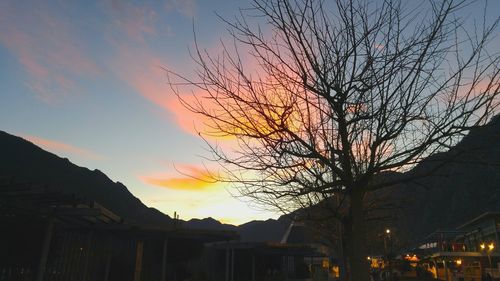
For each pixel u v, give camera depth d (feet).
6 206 33.22
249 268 97.91
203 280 76.28
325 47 18.07
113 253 61.87
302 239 126.93
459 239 196.34
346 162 19.10
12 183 29.99
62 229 46.78
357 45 17.71
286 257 110.11
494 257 144.56
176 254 72.64
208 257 88.89
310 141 19.26
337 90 17.74
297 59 17.78
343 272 42.73
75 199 34.60
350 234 21.53
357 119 18.07
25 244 40.24
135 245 65.67
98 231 53.52
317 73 17.57
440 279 162.30
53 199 34.60
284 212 25.48
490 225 158.10
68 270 46.98
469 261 145.59
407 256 200.54
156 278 70.59
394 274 136.87
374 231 80.53
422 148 17.98
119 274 60.80
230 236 63.72
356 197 19.79
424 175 19.12
